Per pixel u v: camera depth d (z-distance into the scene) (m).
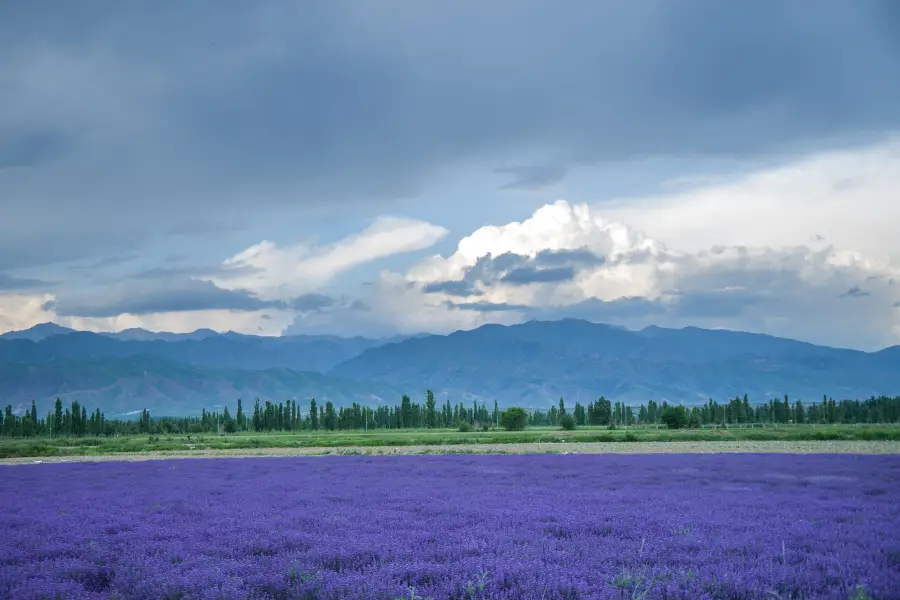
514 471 36.66
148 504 23.75
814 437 82.69
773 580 11.02
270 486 29.84
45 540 16.33
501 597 10.52
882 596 10.22
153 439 114.38
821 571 11.78
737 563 12.41
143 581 11.73
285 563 12.77
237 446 85.00
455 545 14.38
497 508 20.56
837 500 21.77
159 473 40.25
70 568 12.98
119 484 32.69
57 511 22.16
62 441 121.69
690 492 24.80
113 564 13.51
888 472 32.34
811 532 15.54
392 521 18.03
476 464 42.84
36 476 39.94
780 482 28.52
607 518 18.22
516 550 13.69
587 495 24.12
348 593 10.88
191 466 46.31
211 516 20.08
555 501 22.41
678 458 45.06
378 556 13.58
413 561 12.83
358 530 16.73
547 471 36.31
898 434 81.38
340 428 199.62
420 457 52.69
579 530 16.47
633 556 13.12
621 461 42.94
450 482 30.47
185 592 11.18
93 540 16.20
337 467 42.41
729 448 61.19
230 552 14.41
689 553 13.51
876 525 16.36
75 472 42.78
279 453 67.62
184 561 13.34
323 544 14.70
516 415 141.50
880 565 12.26
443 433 126.19
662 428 142.12
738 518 17.88
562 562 12.72
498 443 79.75
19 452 79.12
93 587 12.33
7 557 14.25
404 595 10.66
